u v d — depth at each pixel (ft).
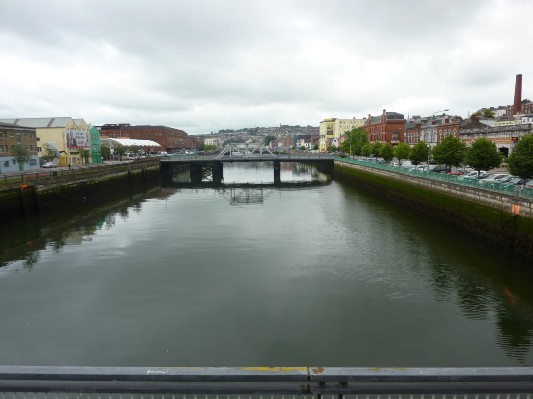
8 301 73.61
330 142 640.17
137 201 199.00
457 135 269.85
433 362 53.11
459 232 122.93
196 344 57.93
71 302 72.95
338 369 12.92
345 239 115.55
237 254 101.60
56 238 119.96
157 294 76.02
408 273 85.81
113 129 595.88
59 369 12.91
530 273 85.15
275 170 314.96
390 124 370.94
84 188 198.18
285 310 68.59
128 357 55.01
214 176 329.52
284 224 138.62
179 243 113.19
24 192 151.23
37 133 272.10
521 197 93.66
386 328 61.98
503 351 55.57
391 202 186.70
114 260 97.40
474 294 74.33
